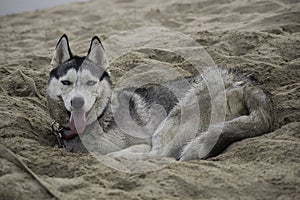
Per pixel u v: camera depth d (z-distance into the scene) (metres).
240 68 8.05
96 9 17.59
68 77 6.09
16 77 8.73
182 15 14.04
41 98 7.88
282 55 8.91
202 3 14.98
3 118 6.41
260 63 8.23
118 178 4.79
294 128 5.72
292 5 12.27
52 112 6.38
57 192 4.44
